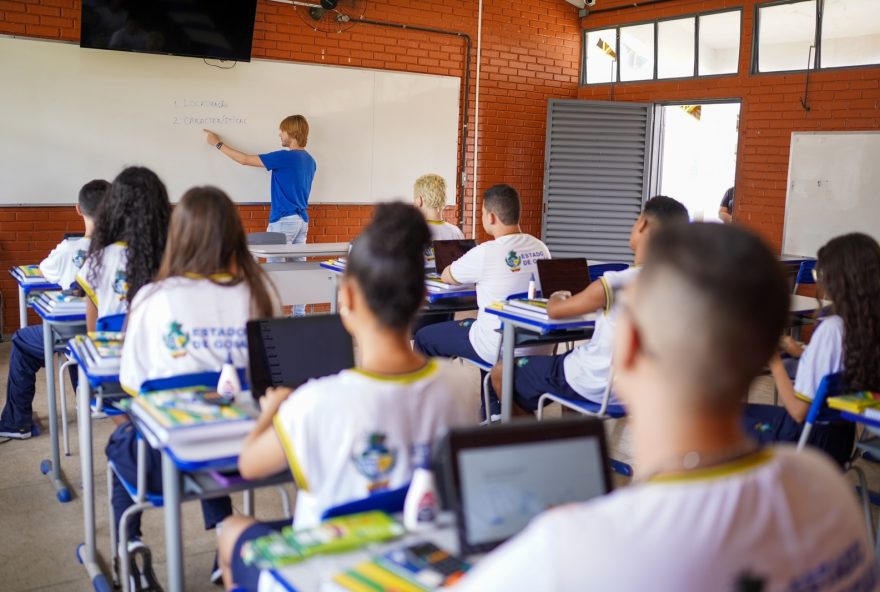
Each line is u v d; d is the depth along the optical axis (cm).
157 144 664
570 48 884
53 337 367
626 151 839
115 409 282
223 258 232
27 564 291
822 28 694
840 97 686
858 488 361
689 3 786
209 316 226
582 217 853
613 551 72
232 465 173
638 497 76
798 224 718
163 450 179
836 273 263
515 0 838
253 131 708
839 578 80
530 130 873
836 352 265
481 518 118
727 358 76
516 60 848
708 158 1038
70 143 631
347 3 737
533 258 420
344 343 211
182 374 212
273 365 202
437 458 119
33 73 611
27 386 411
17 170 615
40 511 335
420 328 478
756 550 75
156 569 286
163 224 291
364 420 148
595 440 125
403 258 150
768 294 77
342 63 745
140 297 226
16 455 393
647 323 79
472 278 418
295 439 148
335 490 149
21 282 412
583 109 838
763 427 289
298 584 119
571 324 340
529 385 354
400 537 131
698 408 78
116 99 644
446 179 820
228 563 177
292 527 180
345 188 762
